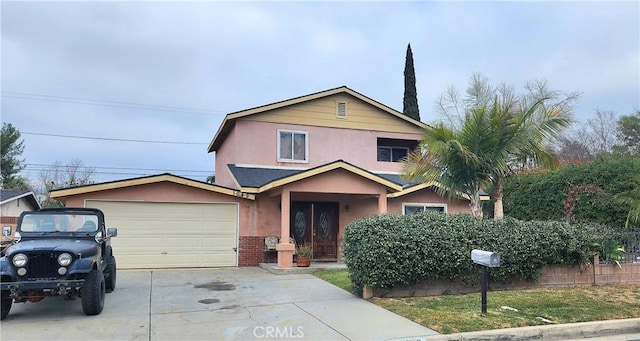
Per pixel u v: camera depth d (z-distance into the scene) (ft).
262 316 25.40
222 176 66.39
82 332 22.15
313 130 57.82
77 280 24.47
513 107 38.45
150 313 26.09
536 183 57.62
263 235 51.29
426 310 26.30
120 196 46.70
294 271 43.70
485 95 41.39
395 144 63.93
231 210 50.49
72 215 29.84
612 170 48.96
